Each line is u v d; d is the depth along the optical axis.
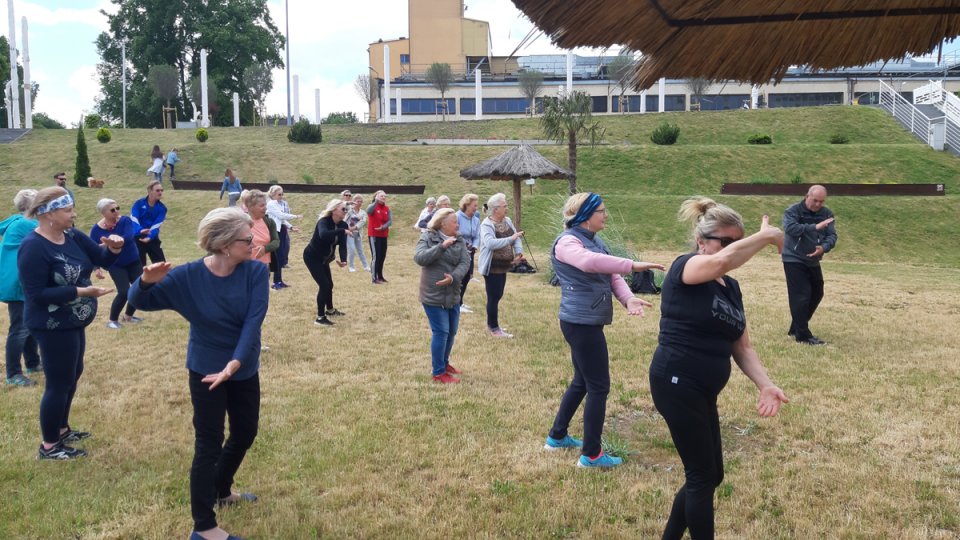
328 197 27.77
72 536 3.91
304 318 10.04
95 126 57.31
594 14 2.27
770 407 3.45
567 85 46.28
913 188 26.95
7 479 4.61
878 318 10.56
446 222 6.74
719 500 4.40
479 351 8.14
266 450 5.10
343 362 7.64
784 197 27.39
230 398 3.97
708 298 3.39
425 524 4.05
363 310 10.69
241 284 3.89
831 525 4.10
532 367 7.47
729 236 3.44
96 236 8.10
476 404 6.21
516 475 4.74
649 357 7.82
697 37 2.45
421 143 39.94
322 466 4.83
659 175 32.94
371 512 4.18
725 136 40.75
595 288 4.75
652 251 22.02
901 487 4.59
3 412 5.88
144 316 10.02
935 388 6.80
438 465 4.87
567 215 4.88
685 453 3.42
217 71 65.12
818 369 7.46
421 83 63.00
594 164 34.12
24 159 36.72
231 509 4.17
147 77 61.94
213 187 30.25
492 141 39.97
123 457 4.99
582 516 4.19
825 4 2.31
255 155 36.91
